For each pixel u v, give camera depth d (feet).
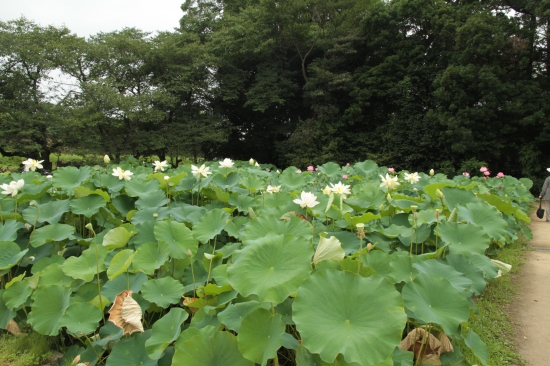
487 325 10.97
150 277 10.00
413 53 64.75
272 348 5.92
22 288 9.31
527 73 56.03
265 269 6.68
